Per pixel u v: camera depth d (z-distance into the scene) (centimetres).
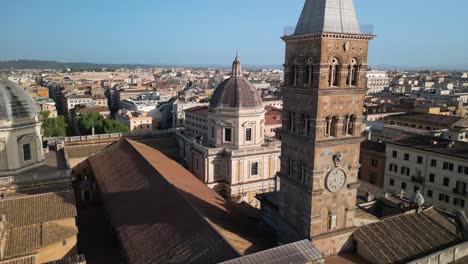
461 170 8212
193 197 5522
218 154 8250
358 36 4150
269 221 5341
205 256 4006
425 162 8912
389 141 9731
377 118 15775
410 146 9194
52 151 8281
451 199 8456
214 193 6488
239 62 8369
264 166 8456
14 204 5431
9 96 6438
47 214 5369
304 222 4484
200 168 8500
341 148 4403
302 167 4456
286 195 4809
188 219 4741
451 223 5159
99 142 9700
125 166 7500
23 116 6562
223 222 4897
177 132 10262
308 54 4191
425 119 13425
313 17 4197
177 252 4272
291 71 4547
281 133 4781
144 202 5716
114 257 5866
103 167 8150
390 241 4591
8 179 6181
